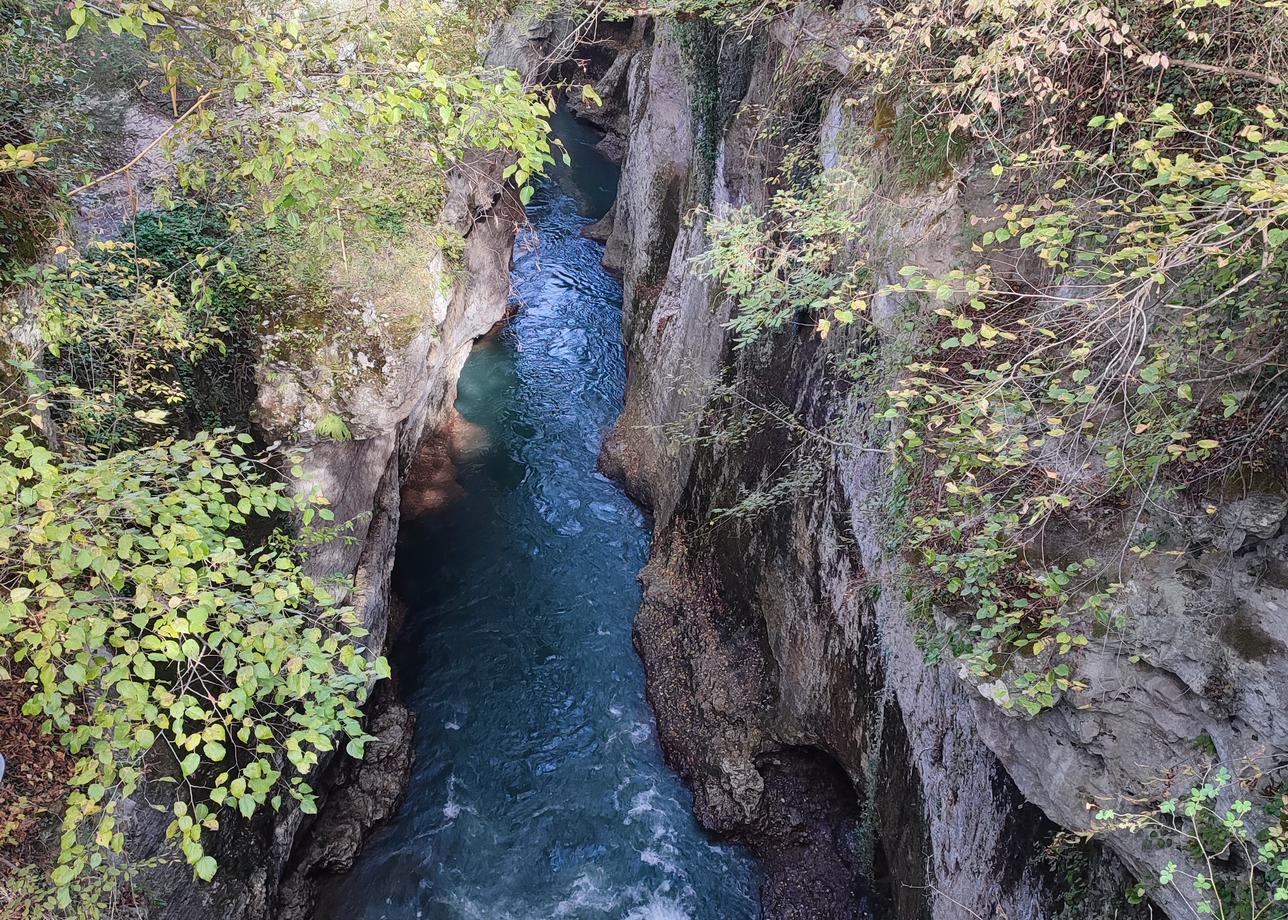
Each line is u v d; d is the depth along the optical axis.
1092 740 5.51
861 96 8.59
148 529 5.79
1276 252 4.37
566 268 24.38
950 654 6.42
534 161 5.58
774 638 11.13
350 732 4.50
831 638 9.77
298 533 9.66
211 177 9.07
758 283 8.09
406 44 10.52
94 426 7.71
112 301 7.45
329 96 5.18
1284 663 4.59
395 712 11.94
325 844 10.28
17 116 7.54
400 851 10.79
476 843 10.96
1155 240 4.86
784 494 10.63
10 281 6.78
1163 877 4.47
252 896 8.74
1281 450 4.75
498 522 15.98
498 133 5.69
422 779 11.62
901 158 7.89
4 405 5.93
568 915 10.30
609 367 20.75
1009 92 6.25
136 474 4.75
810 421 9.98
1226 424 4.96
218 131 6.35
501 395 19.45
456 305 13.84
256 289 9.46
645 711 12.77
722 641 12.32
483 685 12.95
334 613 4.92
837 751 10.02
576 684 13.07
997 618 5.87
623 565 15.27
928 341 7.34
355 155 5.60
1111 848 5.91
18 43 8.05
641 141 20.02
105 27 10.19
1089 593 5.56
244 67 5.10
